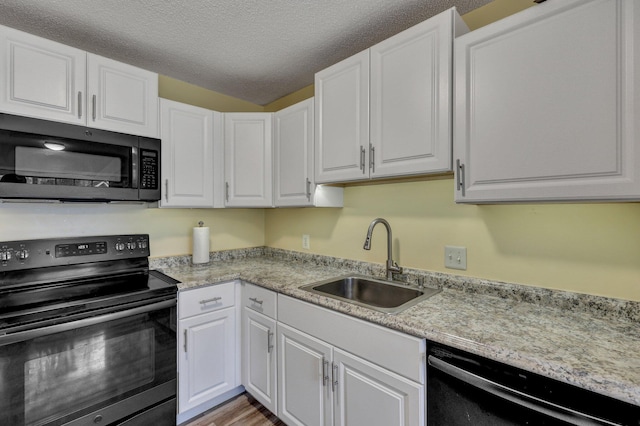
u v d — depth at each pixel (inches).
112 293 60.2
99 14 59.3
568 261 48.3
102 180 64.1
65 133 59.7
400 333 44.8
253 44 70.8
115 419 57.8
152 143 71.7
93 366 55.4
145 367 61.7
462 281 59.1
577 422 30.4
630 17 33.7
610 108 35.0
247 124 86.1
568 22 37.6
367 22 62.6
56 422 51.5
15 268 60.7
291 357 63.2
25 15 59.2
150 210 84.0
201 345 71.1
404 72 54.1
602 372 30.2
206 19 61.3
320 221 89.5
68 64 60.5
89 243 70.2
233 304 77.0
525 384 34.5
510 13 55.2
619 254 44.1
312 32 66.1
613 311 44.2
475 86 45.7
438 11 59.3
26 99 55.8
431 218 64.6
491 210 56.4
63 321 52.0
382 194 73.5
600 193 35.8
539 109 39.9
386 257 73.0
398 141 55.1
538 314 46.5
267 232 109.1
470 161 46.3
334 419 54.5
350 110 63.2
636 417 28.6
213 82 91.5
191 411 72.4
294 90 97.9
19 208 65.3
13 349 47.9
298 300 61.6
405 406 44.2
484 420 37.2
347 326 52.1
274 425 70.3
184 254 90.1
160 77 86.7
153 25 63.2
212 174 84.1
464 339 38.4
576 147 37.3
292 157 78.5
